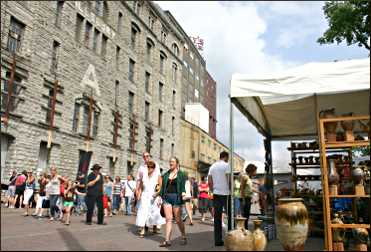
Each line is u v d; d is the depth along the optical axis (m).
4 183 17.28
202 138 47.91
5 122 17.08
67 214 11.09
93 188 11.57
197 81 58.16
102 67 26.03
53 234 8.46
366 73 6.55
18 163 17.83
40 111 19.64
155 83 35.47
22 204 16.27
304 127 11.52
